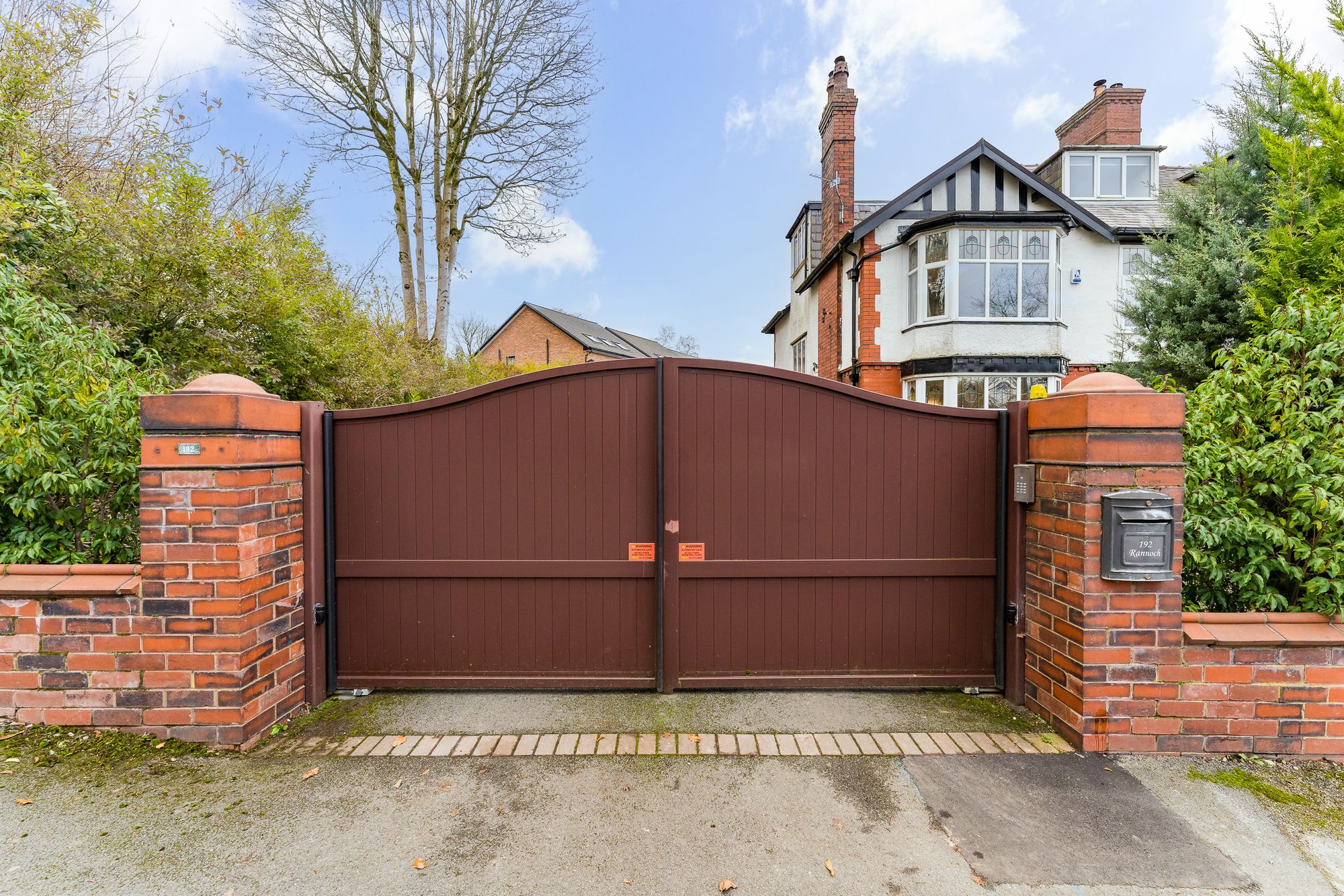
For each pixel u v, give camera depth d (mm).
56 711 2609
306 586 3074
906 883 1865
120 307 4348
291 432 2967
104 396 2814
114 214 4445
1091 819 2168
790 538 3242
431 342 10203
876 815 2189
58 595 2566
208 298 4750
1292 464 2662
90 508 3029
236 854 1959
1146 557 2525
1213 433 2973
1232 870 1910
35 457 2627
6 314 2900
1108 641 2598
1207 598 2928
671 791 2336
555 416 3221
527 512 3225
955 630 3264
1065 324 11562
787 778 2430
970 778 2432
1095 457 2588
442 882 1852
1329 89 4754
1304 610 2828
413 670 3236
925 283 11398
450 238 12852
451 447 3207
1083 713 2617
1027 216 10820
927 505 3240
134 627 2584
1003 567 3201
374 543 3209
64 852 1945
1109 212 12727
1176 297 6918
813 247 15148
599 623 3254
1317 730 2561
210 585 2561
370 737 2740
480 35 12078
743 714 2984
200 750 2570
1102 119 14203
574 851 1995
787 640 3262
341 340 6645
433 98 12047
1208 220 6859
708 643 3258
